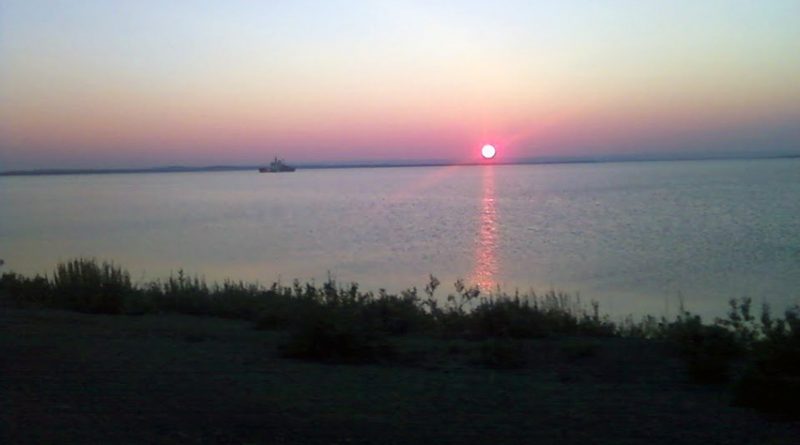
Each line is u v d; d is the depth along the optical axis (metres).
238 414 8.41
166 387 9.56
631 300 24.48
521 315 13.79
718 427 7.86
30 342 12.29
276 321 14.12
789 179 126.50
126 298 16.64
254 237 48.81
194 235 50.44
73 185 166.75
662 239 43.78
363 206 80.19
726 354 10.73
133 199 99.56
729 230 47.62
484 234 48.91
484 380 10.02
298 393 9.29
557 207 72.94
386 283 29.20
